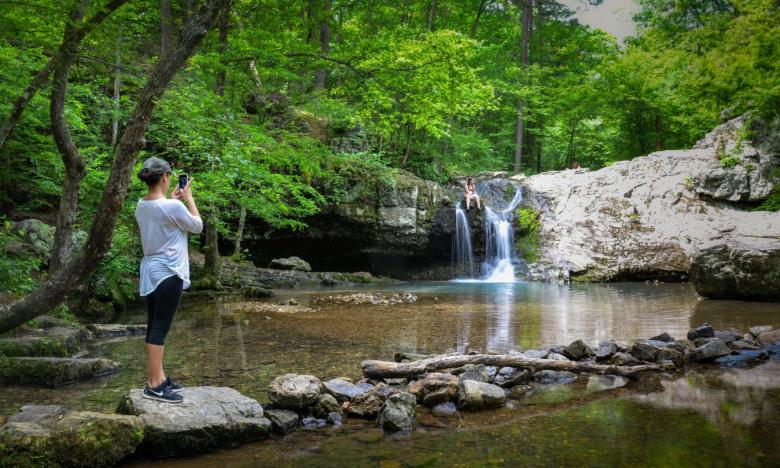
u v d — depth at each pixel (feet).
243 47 32.76
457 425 12.23
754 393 14.34
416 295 44.88
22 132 34.19
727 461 9.62
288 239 64.39
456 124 96.27
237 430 11.31
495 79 96.37
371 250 66.18
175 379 16.28
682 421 12.03
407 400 12.62
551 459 9.98
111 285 33.27
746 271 36.70
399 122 62.54
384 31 33.88
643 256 63.98
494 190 76.54
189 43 13.84
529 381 16.26
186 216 12.12
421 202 68.13
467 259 71.05
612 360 18.45
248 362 18.70
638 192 71.82
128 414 11.34
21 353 18.04
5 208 42.80
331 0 40.78
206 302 38.27
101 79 38.88
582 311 33.35
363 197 63.21
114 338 24.12
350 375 16.85
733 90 55.11
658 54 61.41
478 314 31.91
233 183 40.11
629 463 9.66
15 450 9.54
